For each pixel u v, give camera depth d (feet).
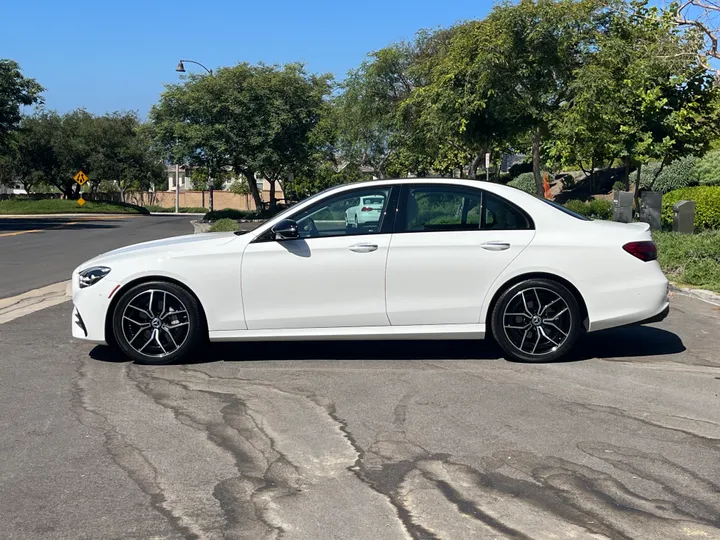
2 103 114.93
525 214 22.22
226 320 21.95
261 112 118.11
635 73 52.11
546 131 56.44
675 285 36.11
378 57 85.05
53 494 13.55
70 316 30.71
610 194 109.50
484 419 17.37
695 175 92.94
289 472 14.42
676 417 17.56
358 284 21.75
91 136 187.42
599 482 13.91
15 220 127.03
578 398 18.98
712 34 52.19
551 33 51.65
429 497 13.28
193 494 13.50
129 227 103.55
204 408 18.29
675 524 12.29
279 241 21.90
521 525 12.23
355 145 93.56
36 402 18.85
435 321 21.97
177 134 115.85
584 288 21.89
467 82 52.60
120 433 16.60
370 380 20.66
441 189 22.36
